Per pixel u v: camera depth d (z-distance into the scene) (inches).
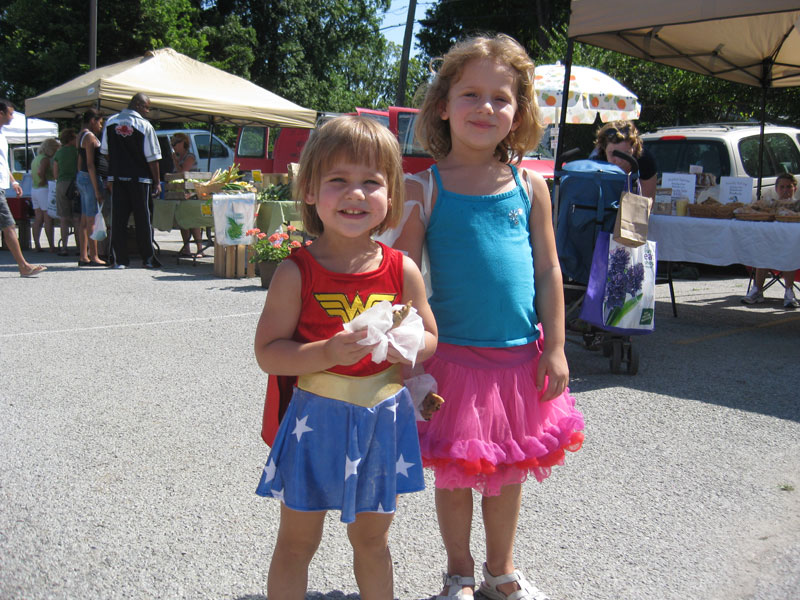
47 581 98.5
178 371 195.2
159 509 119.0
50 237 451.2
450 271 89.6
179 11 1075.9
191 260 415.2
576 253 200.4
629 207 184.5
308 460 75.3
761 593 98.7
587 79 475.8
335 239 78.7
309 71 1317.7
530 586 94.5
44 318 255.3
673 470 138.3
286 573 81.0
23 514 116.5
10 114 339.3
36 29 1039.6
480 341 89.2
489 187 91.4
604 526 116.6
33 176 450.3
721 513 121.5
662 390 188.1
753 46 321.7
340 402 75.6
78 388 179.3
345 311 76.9
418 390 83.0
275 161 650.8
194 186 399.2
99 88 392.5
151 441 147.1
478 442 84.9
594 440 152.8
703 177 330.6
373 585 81.7
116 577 99.8
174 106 416.2
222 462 137.8
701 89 633.0
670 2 227.5
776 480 134.5
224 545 108.7
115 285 327.3
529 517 119.3
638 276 190.4
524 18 1123.9
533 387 91.2
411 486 78.5
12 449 141.7
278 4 1254.9
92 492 124.5
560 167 261.9
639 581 101.1
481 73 89.2
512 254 90.0
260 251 324.8
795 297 320.8
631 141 229.1
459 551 93.5
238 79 463.5
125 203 378.9
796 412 171.9
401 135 446.0
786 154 412.2
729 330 261.4
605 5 242.5
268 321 76.9
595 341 225.5
